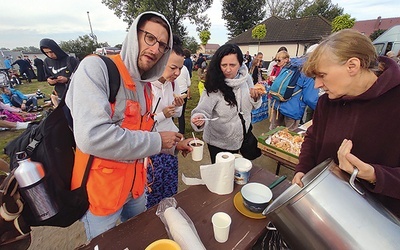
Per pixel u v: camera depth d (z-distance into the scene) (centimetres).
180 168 300
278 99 301
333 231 64
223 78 169
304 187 70
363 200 67
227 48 162
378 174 71
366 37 78
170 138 101
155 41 94
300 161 119
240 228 96
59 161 87
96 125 74
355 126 87
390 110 79
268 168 302
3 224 79
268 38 2130
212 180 116
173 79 170
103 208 96
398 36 1030
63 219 90
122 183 97
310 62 85
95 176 89
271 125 339
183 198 114
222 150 190
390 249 60
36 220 84
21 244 86
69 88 83
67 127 89
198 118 166
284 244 104
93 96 76
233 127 179
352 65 76
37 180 78
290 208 71
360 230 62
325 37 85
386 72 79
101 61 87
